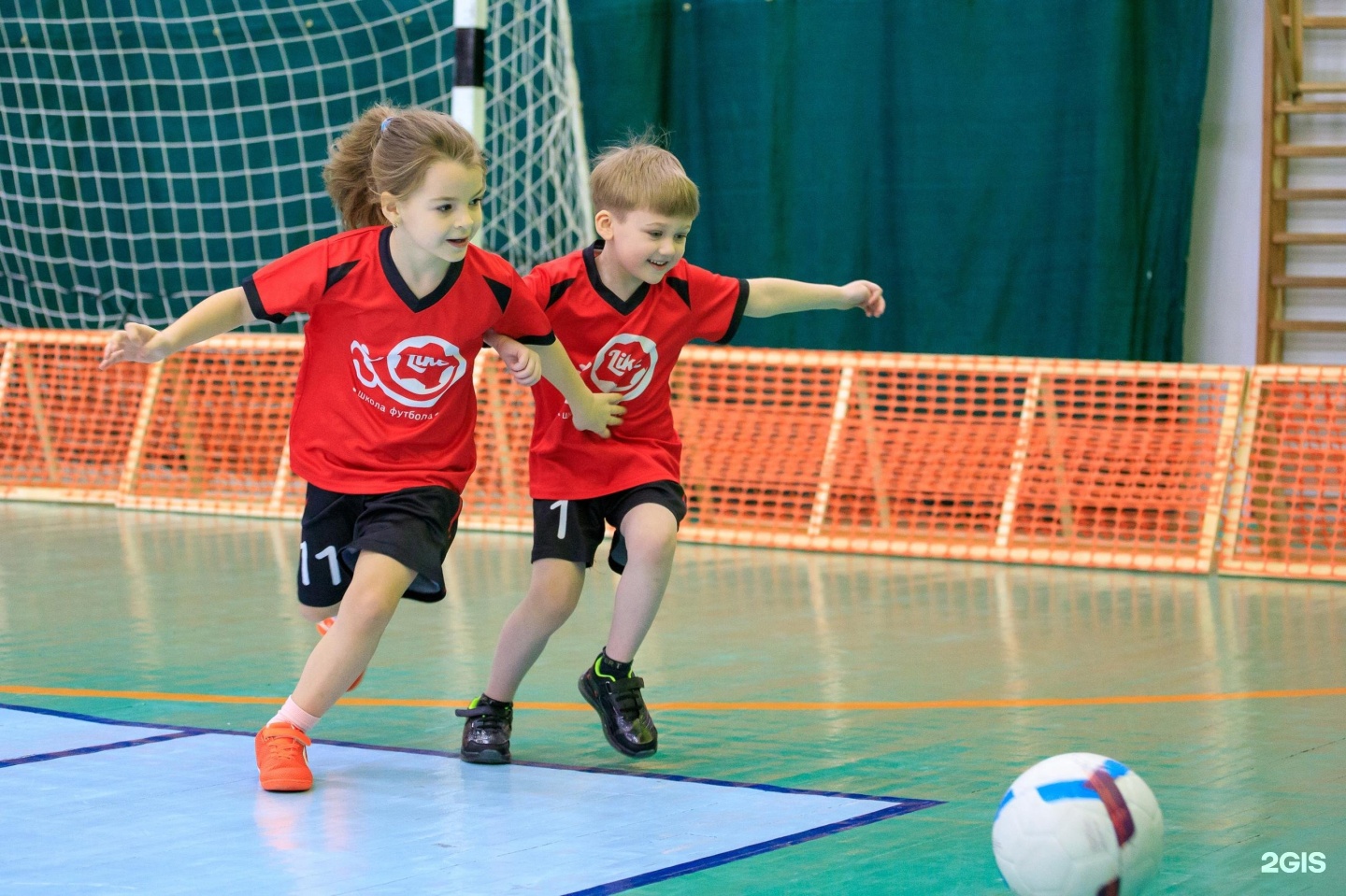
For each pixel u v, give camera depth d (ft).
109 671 26.40
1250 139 47.88
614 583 37.22
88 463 57.88
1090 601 35.68
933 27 47.42
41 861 15.56
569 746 21.47
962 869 15.61
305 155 55.83
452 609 33.09
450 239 18.21
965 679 26.20
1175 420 44.34
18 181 59.00
